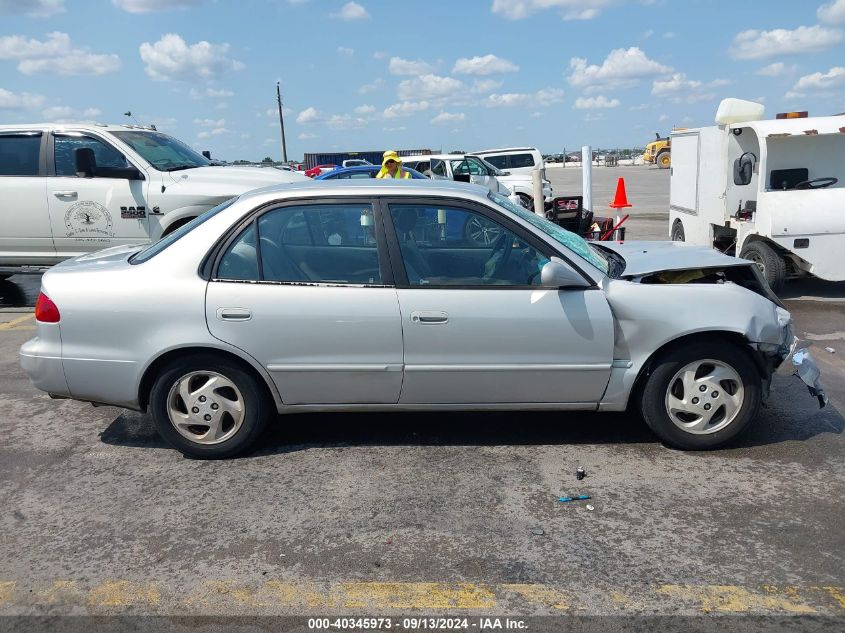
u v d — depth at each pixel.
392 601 2.88
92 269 4.18
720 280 4.45
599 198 24.72
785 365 4.18
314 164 45.53
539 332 3.97
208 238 4.04
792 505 3.59
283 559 3.19
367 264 4.02
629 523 3.44
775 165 8.70
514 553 3.20
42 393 5.50
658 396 4.11
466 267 4.04
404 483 3.89
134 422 4.88
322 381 4.05
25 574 3.12
